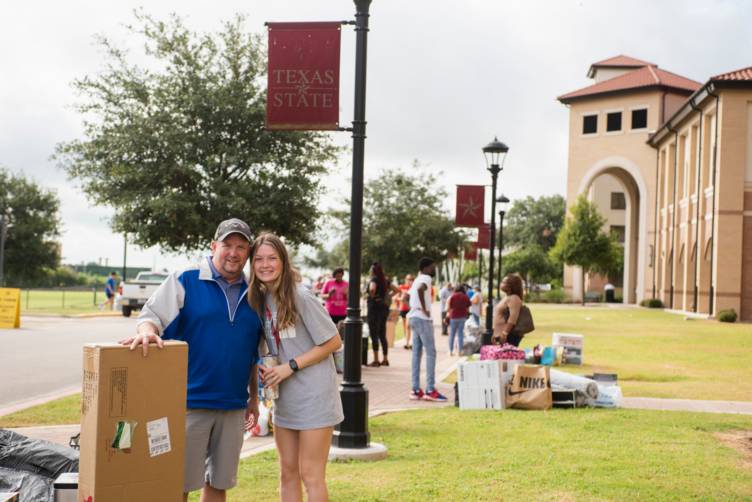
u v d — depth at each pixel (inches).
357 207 294.8
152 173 933.2
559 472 251.4
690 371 592.4
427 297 439.8
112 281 1540.4
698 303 1612.9
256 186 967.6
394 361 665.0
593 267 2294.5
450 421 355.3
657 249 2180.1
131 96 948.6
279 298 171.0
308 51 294.0
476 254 1517.0
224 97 951.6
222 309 164.6
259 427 319.9
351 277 291.3
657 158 2251.5
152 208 907.4
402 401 434.0
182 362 146.3
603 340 901.8
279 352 173.8
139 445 140.4
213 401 162.4
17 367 564.4
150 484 142.0
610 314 1610.5
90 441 138.3
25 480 173.3
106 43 944.9
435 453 283.3
